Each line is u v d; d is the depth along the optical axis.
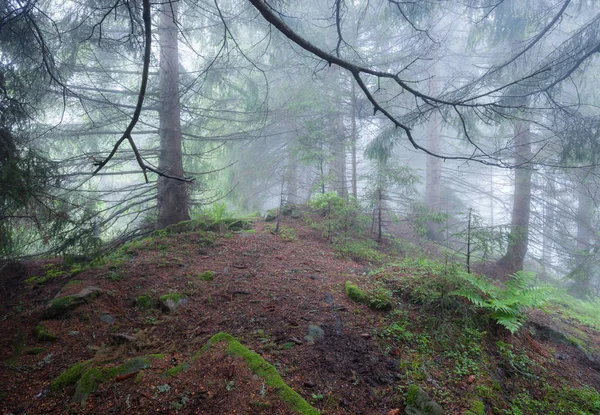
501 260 10.62
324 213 10.59
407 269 6.40
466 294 4.90
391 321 4.75
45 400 2.87
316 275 6.12
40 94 6.38
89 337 3.86
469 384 3.81
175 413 2.72
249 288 5.29
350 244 8.49
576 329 6.84
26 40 5.30
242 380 3.09
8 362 3.32
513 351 4.73
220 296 4.98
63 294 4.45
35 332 3.83
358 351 3.99
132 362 3.27
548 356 5.13
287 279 5.79
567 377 4.71
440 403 3.44
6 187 4.31
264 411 2.78
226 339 3.67
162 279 5.35
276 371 3.22
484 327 4.91
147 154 9.42
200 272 5.76
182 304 4.66
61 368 3.33
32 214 4.89
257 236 8.34
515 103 7.64
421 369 3.86
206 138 10.41
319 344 3.97
